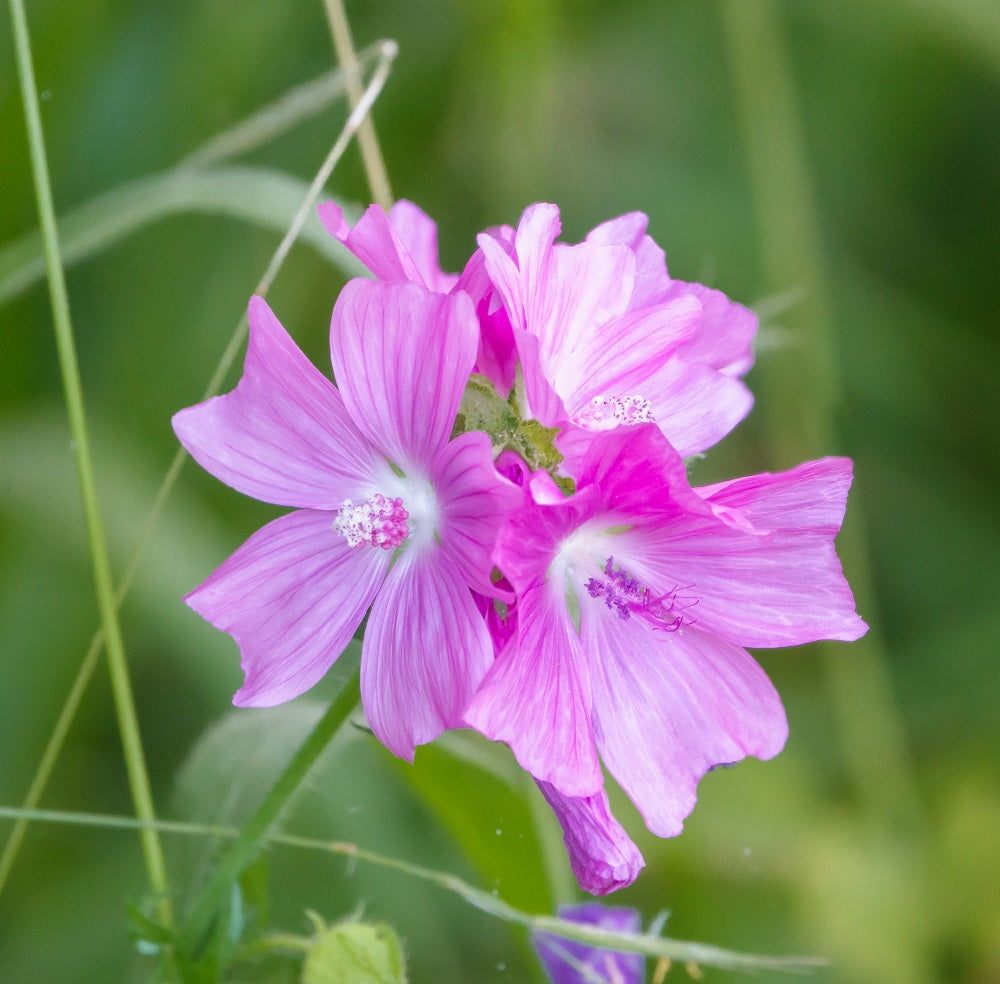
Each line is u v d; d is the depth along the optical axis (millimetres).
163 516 644
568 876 586
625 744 524
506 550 504
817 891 657
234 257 678
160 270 676
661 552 526
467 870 638
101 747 650
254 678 517
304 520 522
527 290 519
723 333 543
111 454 646
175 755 646
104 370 675
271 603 519
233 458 519
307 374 516
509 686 506
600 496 516
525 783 566
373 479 522
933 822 687
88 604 645
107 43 676
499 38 690
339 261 580
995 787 691
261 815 527
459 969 632
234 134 588
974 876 668
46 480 641
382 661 516
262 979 545
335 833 633
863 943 653
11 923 631
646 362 532
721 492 516
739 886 654
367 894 633
